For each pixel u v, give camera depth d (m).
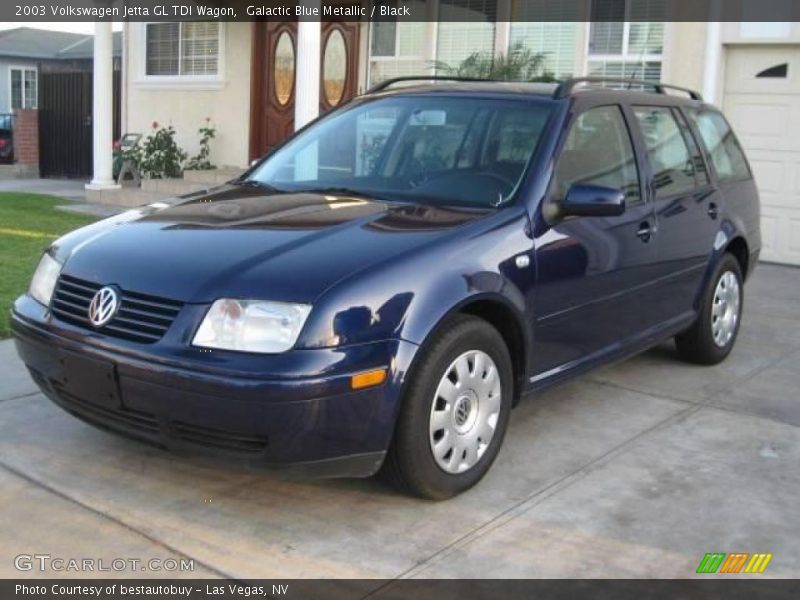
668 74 10.66
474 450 3.93
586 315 4.61
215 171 14.45
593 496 3.99
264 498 3.86
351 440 3.44
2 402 4.89
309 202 4.32
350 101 5.43
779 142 10.10
